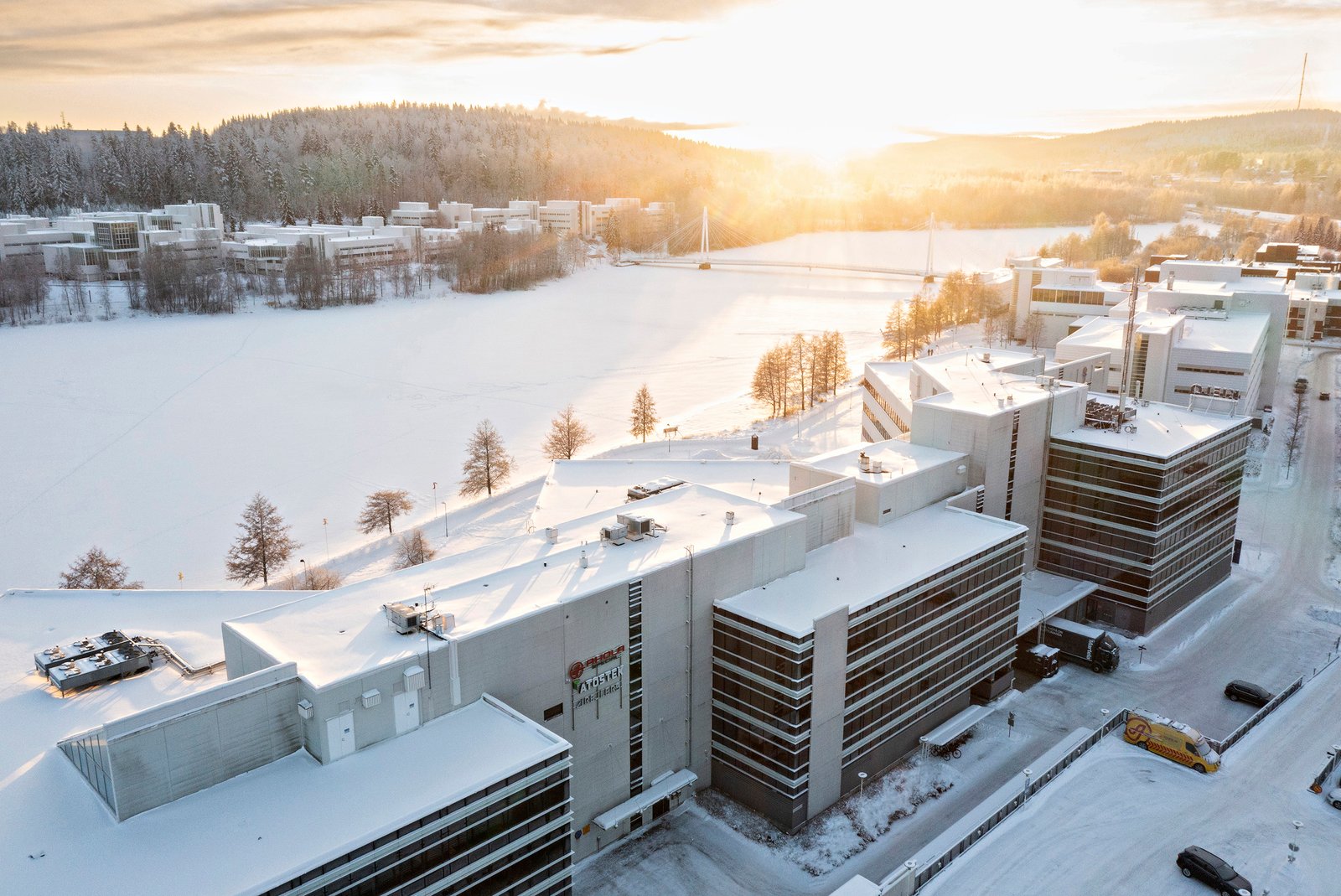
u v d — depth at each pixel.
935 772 97.94
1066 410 130.38
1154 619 127.19
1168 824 87.44
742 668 89.88
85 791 65.75
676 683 90.50
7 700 80.06
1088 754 98.75
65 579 131.62
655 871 83.44
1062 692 112.69
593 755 84.69
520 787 68.94
